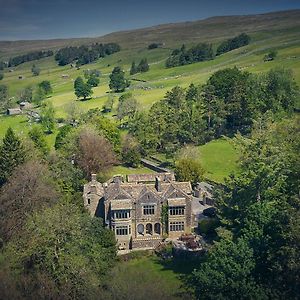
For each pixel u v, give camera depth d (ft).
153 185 359.66
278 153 312.71
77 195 376.27
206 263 241.14
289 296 211.20
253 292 212.43
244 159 330.54
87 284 238.27
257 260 233.76
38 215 277.85
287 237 220.02
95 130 522.47
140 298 238.07
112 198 344.49
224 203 315.99
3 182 426.10
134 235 347.77
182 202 346.54
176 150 542.57
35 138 550.77
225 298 216.54
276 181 294.46
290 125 382.83
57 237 256.93
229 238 265.13
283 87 597.52
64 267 244.42
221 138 596.29
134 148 552.41
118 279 261.85
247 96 595.88
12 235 311.27
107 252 294.05
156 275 287.48
